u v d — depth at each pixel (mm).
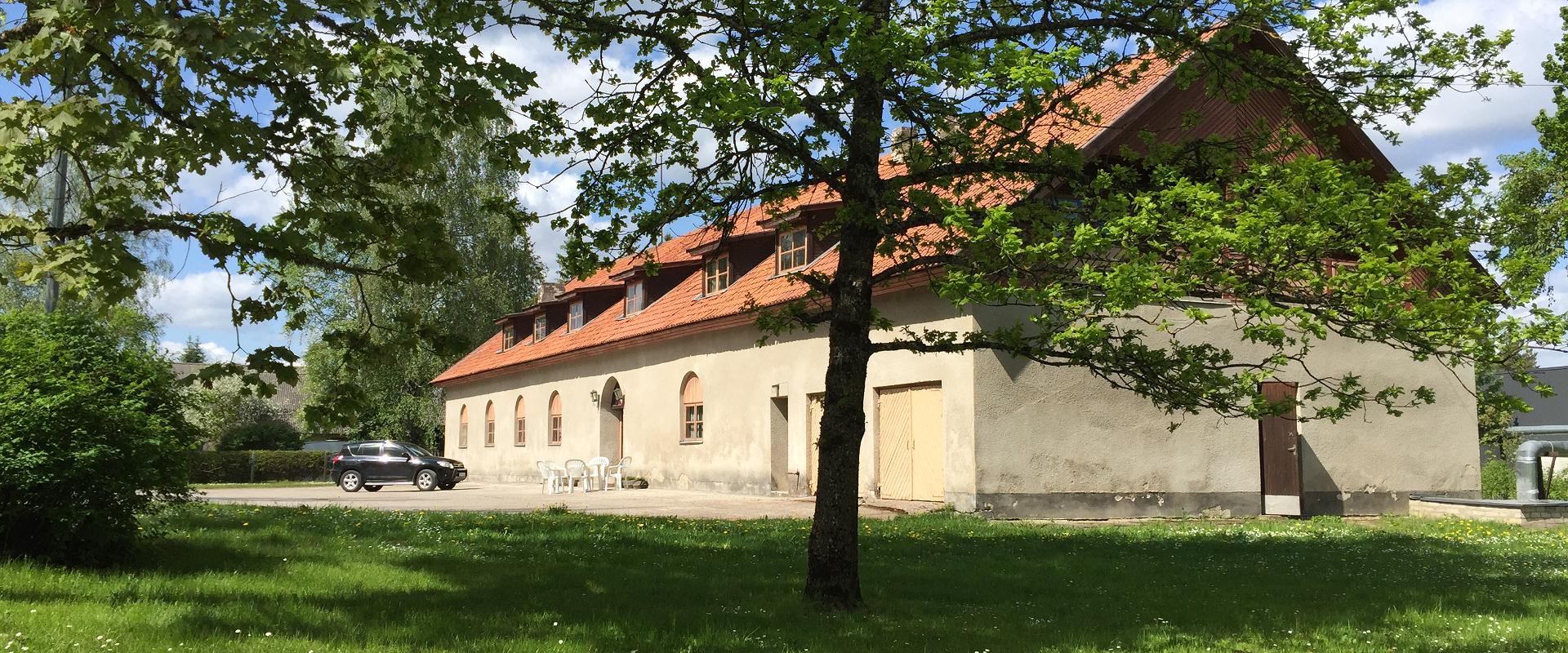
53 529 9188
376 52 5980
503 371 38188
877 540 14164
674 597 9016
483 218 45281
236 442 52562
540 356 34500
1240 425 20031
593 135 9133
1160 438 19344
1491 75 8211
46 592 8188
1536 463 21141
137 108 5715
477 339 45844
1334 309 7195
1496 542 15023
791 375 22391
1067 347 8203
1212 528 16875
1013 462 18219
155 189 6590
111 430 9445
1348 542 14773
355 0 5734
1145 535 15375
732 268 25938
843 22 7145
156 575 9414
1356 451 20938
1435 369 21719
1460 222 7543
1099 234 7094
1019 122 8141
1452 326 6934
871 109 8492
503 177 45188
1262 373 8211
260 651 6480
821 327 21469
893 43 7152
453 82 6410
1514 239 7516
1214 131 18047
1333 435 20781
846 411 8664
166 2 5395
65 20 5168
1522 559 12789
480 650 6754
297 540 12414
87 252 5340
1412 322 6941
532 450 36000
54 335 9641
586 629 7500
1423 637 7785
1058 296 7109
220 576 9531
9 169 5402
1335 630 8008
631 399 29469
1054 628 8023
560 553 11969
